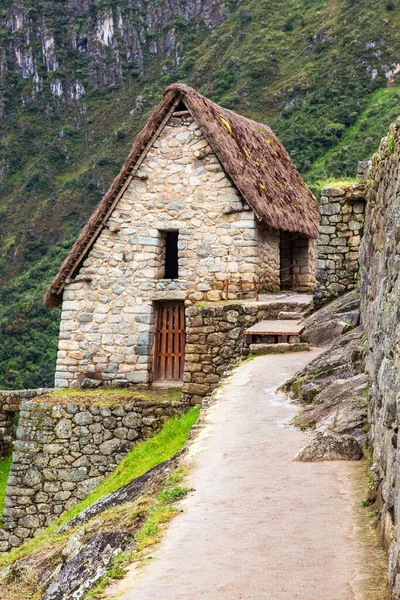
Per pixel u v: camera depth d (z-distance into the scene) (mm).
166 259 20406
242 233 18016
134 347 18391
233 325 16531
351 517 6160
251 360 14469
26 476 16641
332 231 16531
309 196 23531
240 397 11242
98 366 18562
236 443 8727
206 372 16500
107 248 18719
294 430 9164
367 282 10016
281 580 5102
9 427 20875
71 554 7164
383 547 5422
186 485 7402
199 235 18266
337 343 11633
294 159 43375
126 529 6707
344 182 17297
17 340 39344
